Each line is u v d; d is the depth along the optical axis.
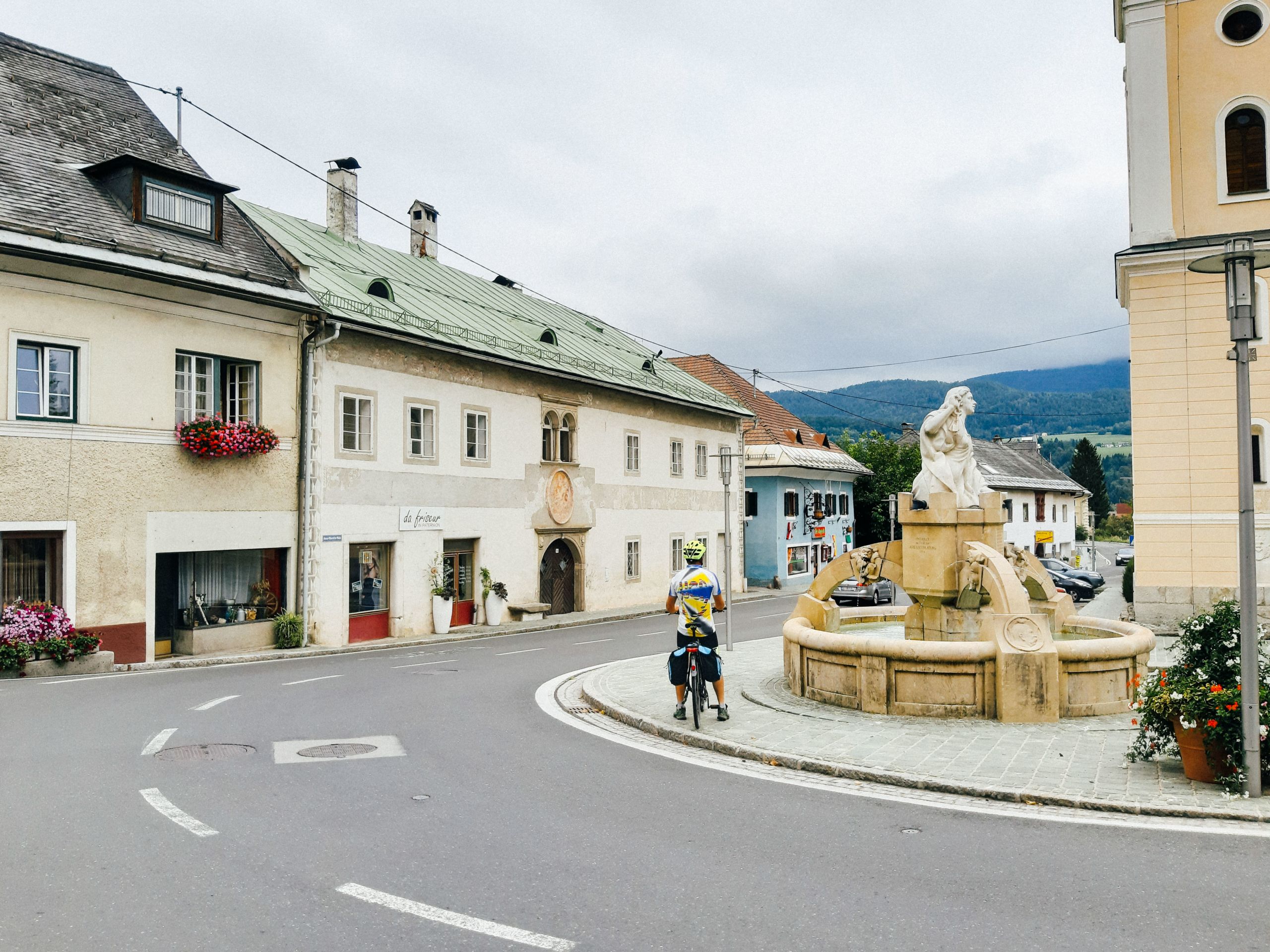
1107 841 6.45
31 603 16.20
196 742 9.41
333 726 10.49
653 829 6.74
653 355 42.28
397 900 5.27
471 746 9.58
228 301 19.59
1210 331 23.09
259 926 4.88
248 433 19.55
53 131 19.12
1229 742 7.51
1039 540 68.81
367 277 25.59
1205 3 23.56
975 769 8.29
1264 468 22.58
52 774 7.95
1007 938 4.83
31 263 16.19
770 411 52.12
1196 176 23.47
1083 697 10.53
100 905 5.12
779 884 5.61
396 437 23.91
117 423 17.52
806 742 9.40
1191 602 23.02
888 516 56.56
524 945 4.70
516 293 37.78
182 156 21.81
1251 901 5.32
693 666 10.32
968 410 12.77
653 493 36.03
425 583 24.67
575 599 31.61
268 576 20.88
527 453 28.91
